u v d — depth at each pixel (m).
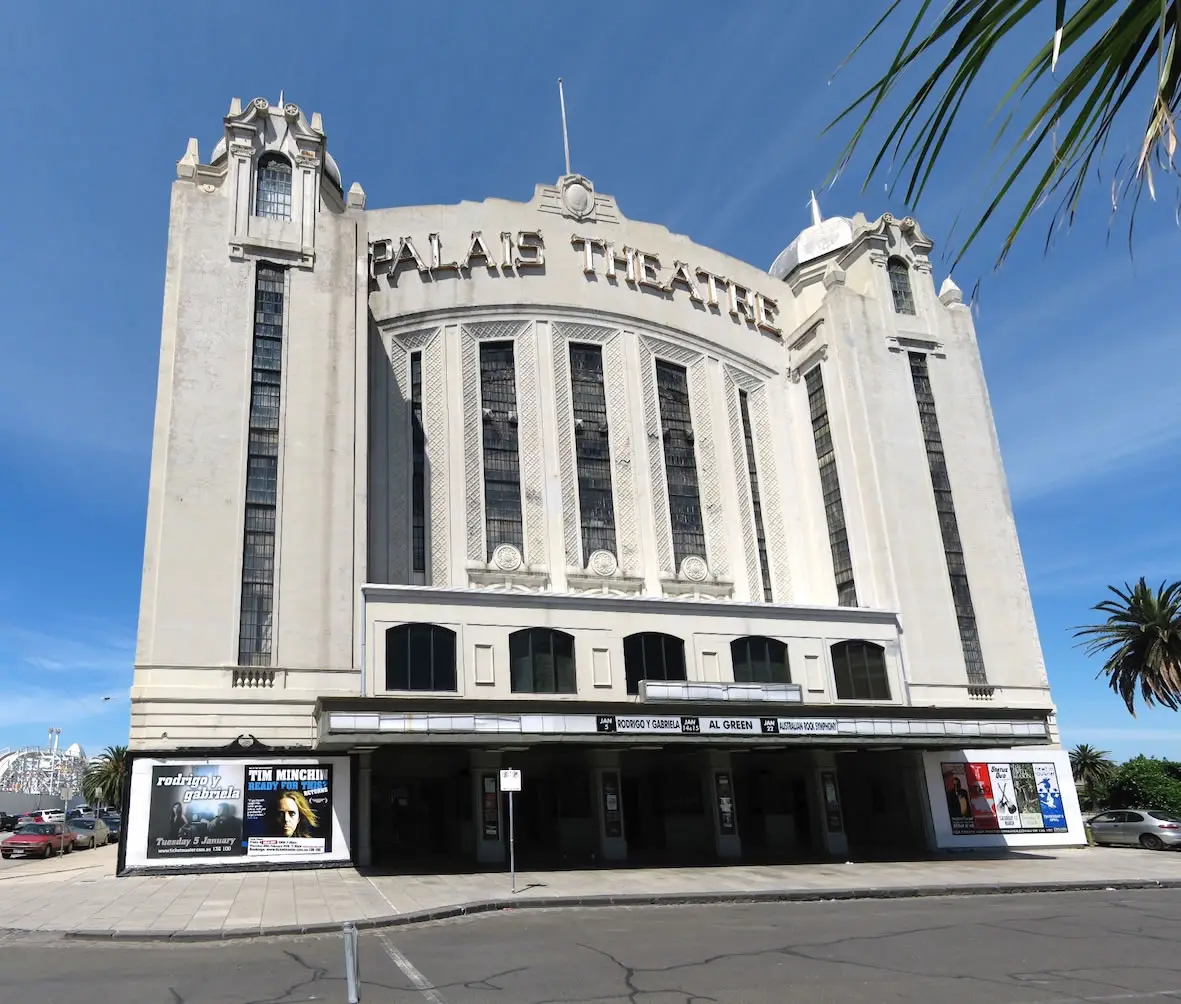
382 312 38.78
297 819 27.91
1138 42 3.34
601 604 33.31
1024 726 34.25
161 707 28.03
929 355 43.66
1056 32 3.20
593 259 43.19
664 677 33.38
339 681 30.06
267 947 15.27
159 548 29.61
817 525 42.78
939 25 3.31
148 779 27.31
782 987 11.35
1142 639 48.22
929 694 37.19
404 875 25.86
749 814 37.91
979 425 43.34
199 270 33.22
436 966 13.14
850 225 49.69
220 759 27.94
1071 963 12.98
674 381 43.62
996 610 40.09
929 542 39.69
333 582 31.09
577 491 39.38
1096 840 37.72
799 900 21.64
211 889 23.03
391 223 40.72
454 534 36.91
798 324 47.84
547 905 20.30
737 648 34.84
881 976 12.05
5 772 128.50
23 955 14.83
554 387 40.50
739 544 41.47
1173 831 35.00
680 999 10.72
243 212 34.31
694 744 30.05
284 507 31.41
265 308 33.75
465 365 39.66
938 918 18.03
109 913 19.19
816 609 36.31
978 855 33.66
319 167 36.12
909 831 36.25
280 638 29.94
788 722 30.58
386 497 36.53
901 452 40.84
